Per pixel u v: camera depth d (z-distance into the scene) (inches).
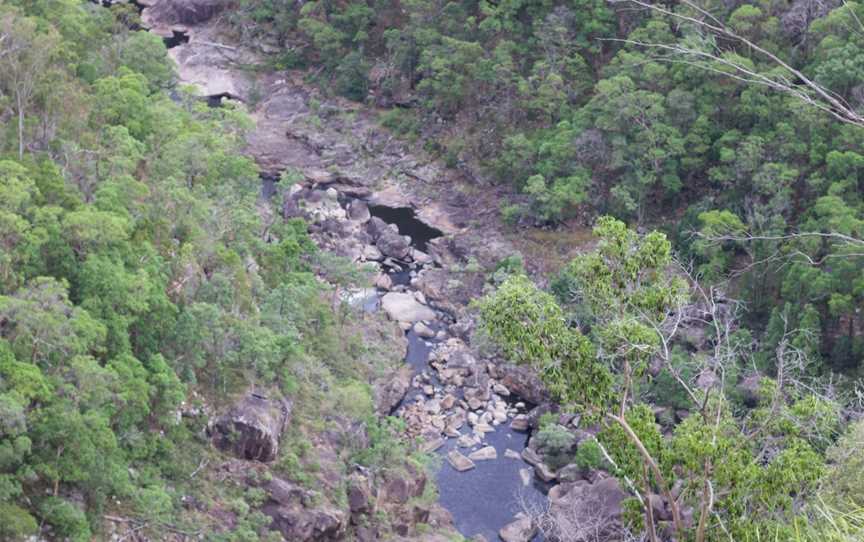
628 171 4694.9
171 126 4015.8
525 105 5113.2
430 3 5639.8
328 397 3567.9
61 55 3973.9
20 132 3398.1
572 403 1413.6
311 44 6314.0
